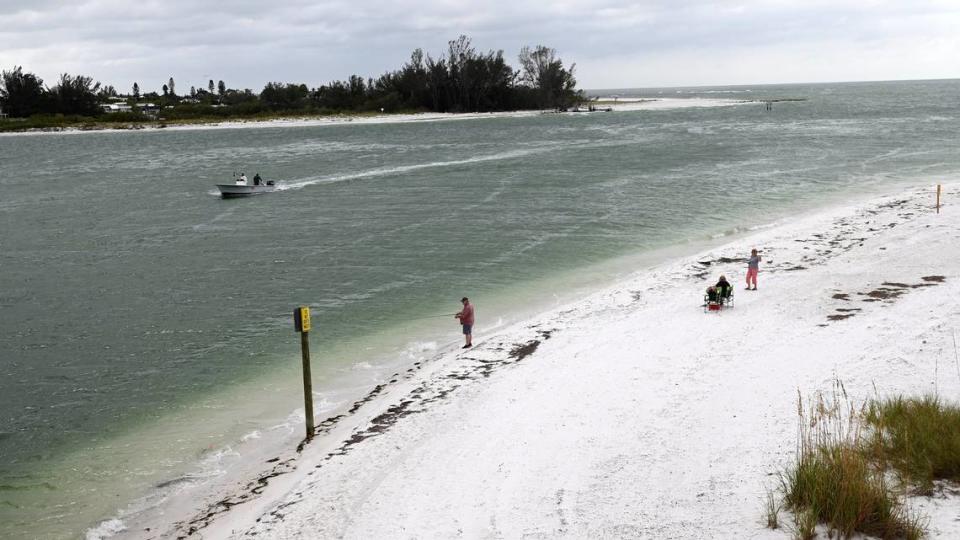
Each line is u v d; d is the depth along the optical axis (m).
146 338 22.06
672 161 64.88
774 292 22.16
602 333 19.38
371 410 15.67
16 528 12.18
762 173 54.38
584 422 13.64
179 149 96.62
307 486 12.36
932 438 10.52
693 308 21.09
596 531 9.77
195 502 12.64
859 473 9.34
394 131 120.75
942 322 17.28
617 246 32.09
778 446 11.61
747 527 9.30
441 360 18.62
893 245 27.69
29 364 20.20
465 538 10.02
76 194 54.66
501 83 173.12
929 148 67.94
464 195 48.34
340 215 42.12
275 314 24.00
